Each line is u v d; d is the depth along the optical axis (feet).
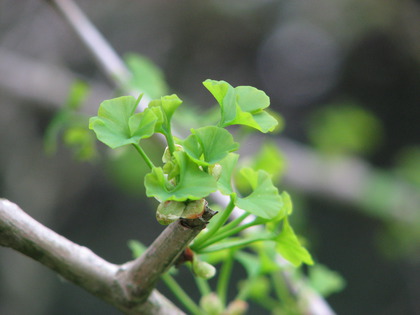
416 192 4.68
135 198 6.24
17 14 4.77
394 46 5.93
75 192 5.49
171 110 1.37
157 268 1.45
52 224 5.56
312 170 4.61
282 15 5.65
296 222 4.02
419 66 6.11
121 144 1.35
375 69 6.28
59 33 4.84
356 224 6.37
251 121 1.37
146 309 1.49
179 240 1.41
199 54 5.62
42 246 1.45
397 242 4.69
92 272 1.47
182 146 1.35
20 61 4.42
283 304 1.89
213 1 5.37
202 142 1.36
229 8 5.39
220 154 1.36
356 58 6.17
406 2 5.48
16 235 1.44
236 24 5.57
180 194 1.35
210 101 5.68
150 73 2.04
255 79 6.10
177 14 5.40
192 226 1.39
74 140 1.90
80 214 6.14
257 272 1.71
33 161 4.98
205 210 1.38
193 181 1.35
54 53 4.84
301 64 6.21
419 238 4.61
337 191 4.55
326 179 4.56
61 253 1.46
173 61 5.57
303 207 4.56
